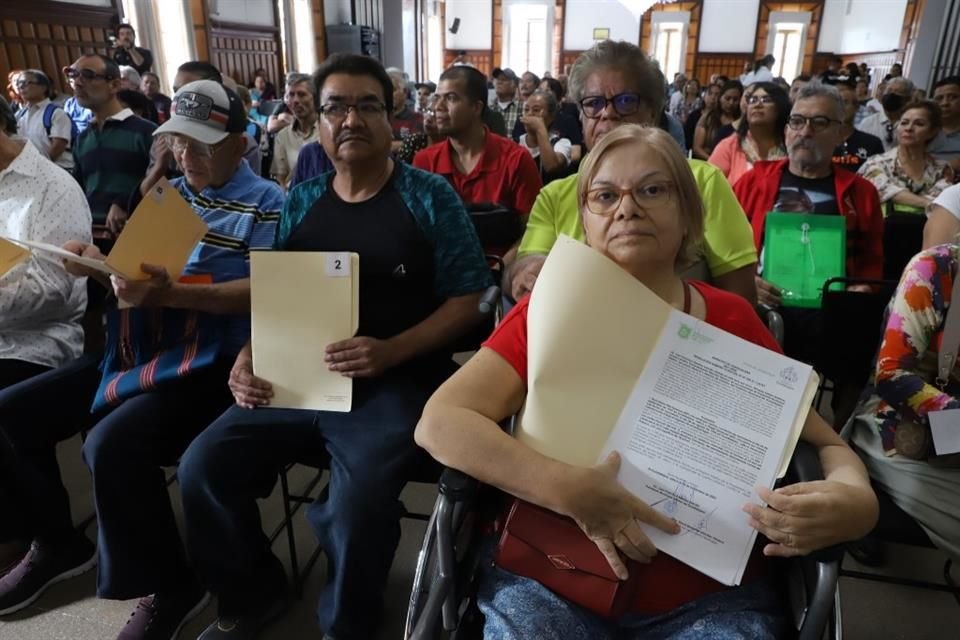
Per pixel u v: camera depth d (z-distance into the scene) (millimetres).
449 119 2338
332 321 1272
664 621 866
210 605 1519
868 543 1642
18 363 1595
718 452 850
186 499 1246
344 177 1416
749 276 1447
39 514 1495
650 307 878
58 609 1510
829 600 784
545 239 1533
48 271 1566
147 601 1429
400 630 1439
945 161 2887
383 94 1353
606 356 877
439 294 1437
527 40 15398
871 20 12875
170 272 1295
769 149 2682
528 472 834
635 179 888
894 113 4406
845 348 1612
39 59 5711
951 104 3197
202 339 1449
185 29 7316
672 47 14938
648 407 871
